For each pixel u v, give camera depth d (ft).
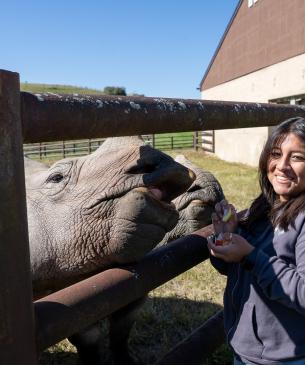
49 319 4.45
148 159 6.24
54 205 7.56
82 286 5.13
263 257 5.64
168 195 6.19
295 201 5.86
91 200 6.89
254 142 58.65
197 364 8.38
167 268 6.50
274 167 6.11
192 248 7.20
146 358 11.91
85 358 10.07
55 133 4.21
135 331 13.21
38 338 4.25
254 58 61.11
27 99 3.95
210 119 6.44
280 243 5.83
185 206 8.70
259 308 6.03
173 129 5.75
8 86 3.64
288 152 5.91
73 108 4.28
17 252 3.82
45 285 7.89
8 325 3.76
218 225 6.43
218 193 8.71
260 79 59.31
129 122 4.93
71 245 7.22
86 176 7.22
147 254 6.55
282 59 52.54
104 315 5.23
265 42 57.31
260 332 6.05
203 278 16.96
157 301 15.06
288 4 50.34
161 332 13.19
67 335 4.66
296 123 5.98
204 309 14.40
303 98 48.85
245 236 6.37
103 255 6.95
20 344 3.89
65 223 7.30
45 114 4.04
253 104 7.95
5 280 3.72
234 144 65.51
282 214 5.87
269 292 5.60
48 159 65.21
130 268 5.98
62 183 7.56
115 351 10.90
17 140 3.76
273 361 6.00
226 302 6.71
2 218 3.66
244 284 6.24
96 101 4.56
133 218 5.97
